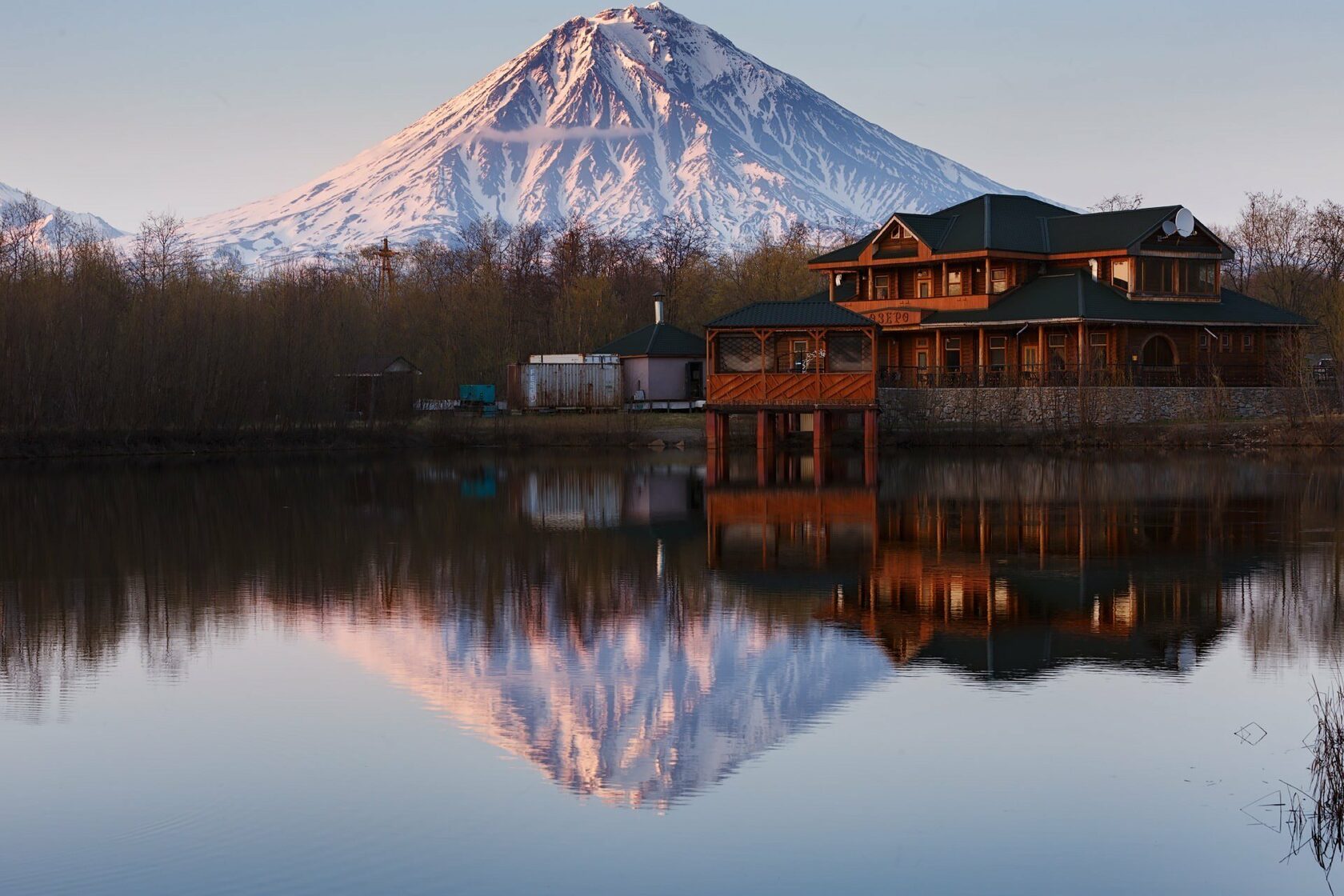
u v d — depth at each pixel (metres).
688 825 15.08
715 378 62.84
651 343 85.38
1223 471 52.91
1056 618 24.86
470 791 16.14
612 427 76.19
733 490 48.69
